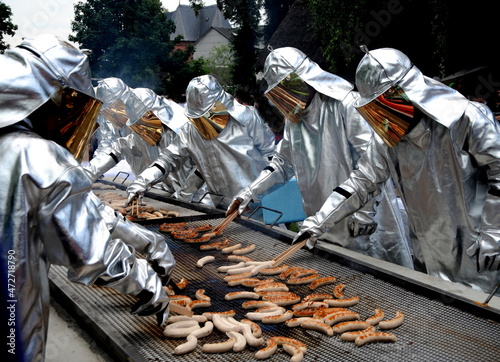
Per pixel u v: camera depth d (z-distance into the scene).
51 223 1.39
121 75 20.69
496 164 2.35
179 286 2.52
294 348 1.79
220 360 1.79
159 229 3.60
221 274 2.74
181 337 1.94
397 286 2.34
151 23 20.78
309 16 11.23
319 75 3.22
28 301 1.41
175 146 4.53
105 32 20.23
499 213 2.37
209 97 4.10
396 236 3.38
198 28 53.12
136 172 6.26
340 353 1.80
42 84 1.44
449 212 2.66
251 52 13.85
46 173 1.37
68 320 2.29
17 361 1.41
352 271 2.60
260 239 3.29
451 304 2.08
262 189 3.61
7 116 1.39
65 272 2.65
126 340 1.84
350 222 3.16
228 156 4.40
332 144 3.35
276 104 3.39
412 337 1.88
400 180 2.83
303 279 2.49
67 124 1.61
